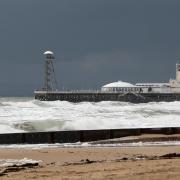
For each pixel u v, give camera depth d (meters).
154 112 135.00
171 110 146.00
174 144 62.31
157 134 78.94
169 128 81.00
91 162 38.59
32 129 80.06
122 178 27.69
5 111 113.69
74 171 31.53
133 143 64.44
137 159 40.03
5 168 34.47
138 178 27.50
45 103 164.00
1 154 48.41
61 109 132.50
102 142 66.19
